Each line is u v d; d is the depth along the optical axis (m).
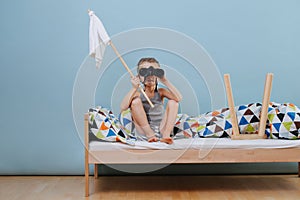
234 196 2.35
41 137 3.00
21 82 3.01
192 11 3.02
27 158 3.00
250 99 3.03
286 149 2.41
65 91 3.01
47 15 3.01
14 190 2.54
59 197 2.35
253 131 2.63
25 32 3.01
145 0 3.01
